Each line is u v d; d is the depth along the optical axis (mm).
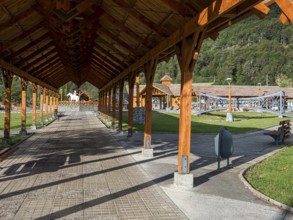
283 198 5730
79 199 5586
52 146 12031
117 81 18656
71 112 52125
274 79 105188
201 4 5582
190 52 6191
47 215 4781
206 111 37344
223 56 117562
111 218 4730
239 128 21641
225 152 8469
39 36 12242
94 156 9922
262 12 4949
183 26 6387
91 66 23062
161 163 8969
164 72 120625
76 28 9688
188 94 6562
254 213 5094
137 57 11500
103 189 6250
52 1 7898
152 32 8242
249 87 51594
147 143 10008
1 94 65438
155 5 6750
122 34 10211
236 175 7727
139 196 5875
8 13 8398
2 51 10484
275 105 49906
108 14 9414
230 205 5473
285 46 121250
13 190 6047
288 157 10273
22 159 9234
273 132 14000
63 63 20938
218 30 6539
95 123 25766
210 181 7117
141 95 51125
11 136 15102
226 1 4449
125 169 8125
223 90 49906
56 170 7812
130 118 14516
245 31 134500
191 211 5141
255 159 10023
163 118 31625
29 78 17031
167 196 5926
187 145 6641
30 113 40844
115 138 14961
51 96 31562
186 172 6629
